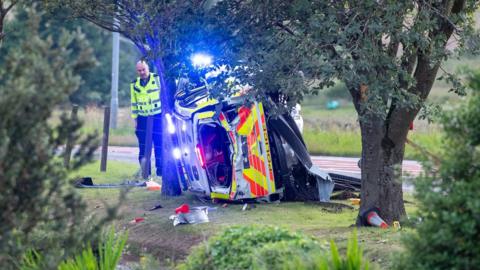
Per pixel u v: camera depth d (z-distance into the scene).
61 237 17.94
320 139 66.31
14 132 15.33
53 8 34.81
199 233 29.22
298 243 19.09
